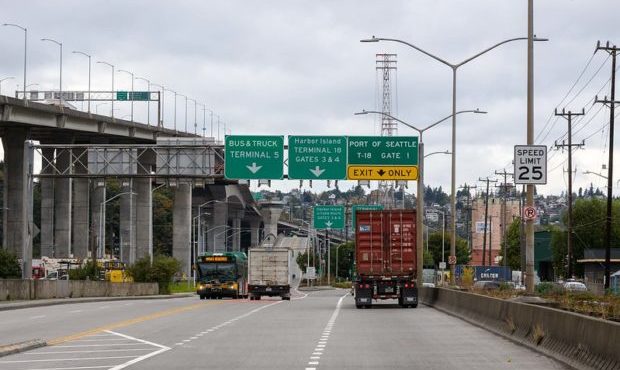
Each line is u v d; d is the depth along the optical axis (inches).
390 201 5940.0
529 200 1407.5
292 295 3772.1
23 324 1430.9
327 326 1363.2
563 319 860.6
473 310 1470.2
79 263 4525.1
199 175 2699.3
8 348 941.8
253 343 1055.6
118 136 4768.7
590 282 3420.3
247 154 2517.2
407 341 1076.5
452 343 1047.6
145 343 1063.6
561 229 5551.2
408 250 2015.3
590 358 740.7
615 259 4040.4
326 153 2491.4
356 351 944.9
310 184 2490.2
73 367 809.5
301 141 2500.0
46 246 5054.1
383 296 2006.6
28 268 2410.2
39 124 4067.4
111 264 4581.7
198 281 3046.3
